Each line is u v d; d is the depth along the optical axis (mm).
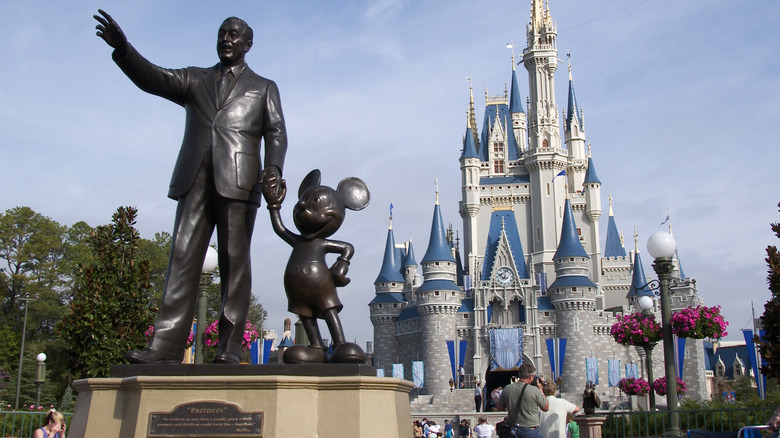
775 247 14680
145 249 72688
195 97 9695
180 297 9312
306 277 9289
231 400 7879
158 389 7984
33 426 21438
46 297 71188
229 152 9453
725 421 20562
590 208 123062
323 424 7934
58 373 59375
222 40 9797
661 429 21297
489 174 124688
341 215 9641
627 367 95562
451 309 103375
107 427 8227
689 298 100500
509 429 11477
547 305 103750
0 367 63844
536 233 120312
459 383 95938
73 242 78062
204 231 9523
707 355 119375
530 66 128875
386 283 114625
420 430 27422
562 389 99312
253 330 25375
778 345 14211
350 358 8789
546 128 123750
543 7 131500
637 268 107750
